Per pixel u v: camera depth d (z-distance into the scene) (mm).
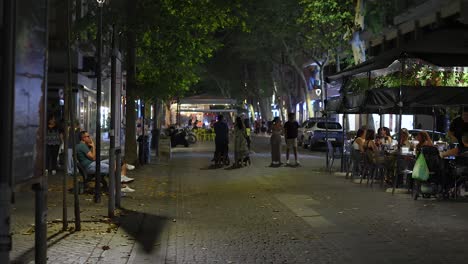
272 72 64062
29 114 4926
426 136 15289
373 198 13820
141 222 10711
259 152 34031
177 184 16969
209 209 12336
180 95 28094
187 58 21453
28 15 4871
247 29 22344
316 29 36094
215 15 20469
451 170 13578
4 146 4293
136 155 21750
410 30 29016
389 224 10422
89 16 18750
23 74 4738
